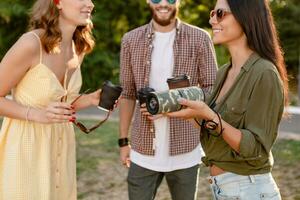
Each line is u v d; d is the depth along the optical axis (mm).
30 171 2998
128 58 3836
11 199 2998
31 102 3008
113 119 9414
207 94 3697
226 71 2789
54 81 2998
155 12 3697
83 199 5555
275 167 6520
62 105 2893
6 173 3014
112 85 3027
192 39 3756
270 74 2553
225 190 2693
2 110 2977
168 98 2504
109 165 6652
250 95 2584
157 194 5680
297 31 17078
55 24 2963
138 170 3844
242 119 2613
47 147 3020
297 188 5762
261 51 2627
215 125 2521
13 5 13148
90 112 9859
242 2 2613
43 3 2975
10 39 13555
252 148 2547
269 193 2666
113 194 5719
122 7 14492
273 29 2670
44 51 2982
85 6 3021
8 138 3033
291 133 8242
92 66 13602
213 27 2723
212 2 15164
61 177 3131
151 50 3740
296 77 16781
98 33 14062
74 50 3211
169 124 3760
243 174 2654
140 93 2900
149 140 3781
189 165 3838
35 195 3004
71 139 3193
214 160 2717
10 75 2939
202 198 5512
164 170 3809
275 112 2572
